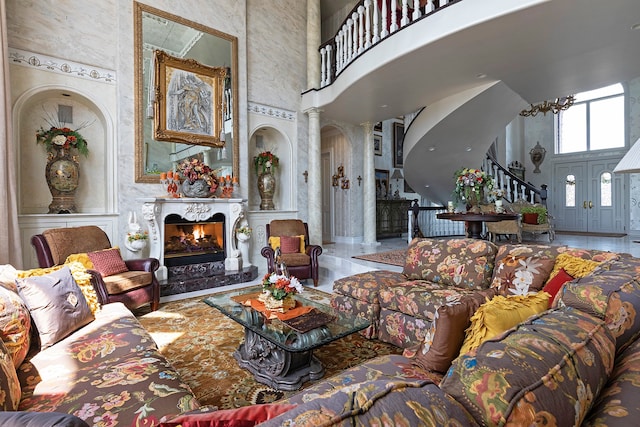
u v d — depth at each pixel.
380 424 0.47
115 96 4.41
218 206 5.02
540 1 2.87
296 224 5.31
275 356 2.12
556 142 10.93
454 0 3.38
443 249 2.83
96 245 3.59
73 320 1.91
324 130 7.61
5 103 3.48
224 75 5.30
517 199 7.21
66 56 4.05
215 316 3.36
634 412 0.59
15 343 1.53
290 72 6.28
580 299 0.98
